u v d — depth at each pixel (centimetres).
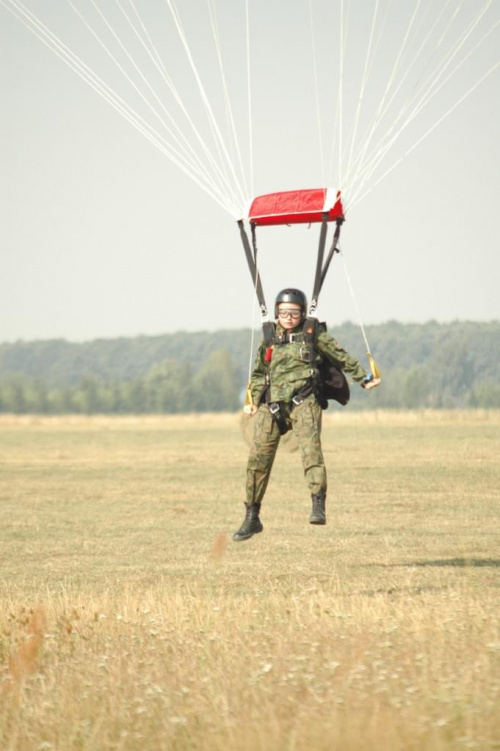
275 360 2658
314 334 2623
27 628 2339
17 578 3847
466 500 5803
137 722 1539
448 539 4375
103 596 2978
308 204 2566
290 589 3231
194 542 4656
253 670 1723
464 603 2291
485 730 1340
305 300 2673
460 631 1922
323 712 1461
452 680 1528
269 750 1359
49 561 4266
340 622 2153
